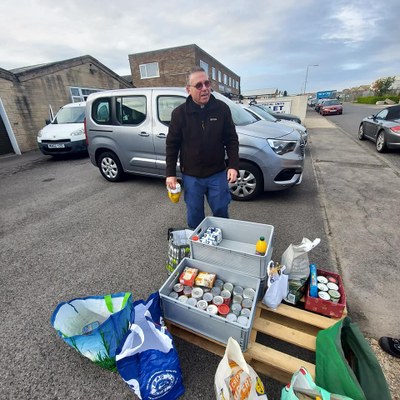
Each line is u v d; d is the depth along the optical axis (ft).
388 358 5.03
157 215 11.87
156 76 70.23
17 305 6.84
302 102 41.75
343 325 4.70
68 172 21.11
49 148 24.80
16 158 28.55
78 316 5.44
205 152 7.13
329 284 5.88
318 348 4.44
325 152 23.89
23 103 31.42
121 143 14.49
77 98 39.34
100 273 7.97
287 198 13.07
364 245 8.80
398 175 16.14
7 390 4.77
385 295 6.61
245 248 7.01
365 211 11.34
